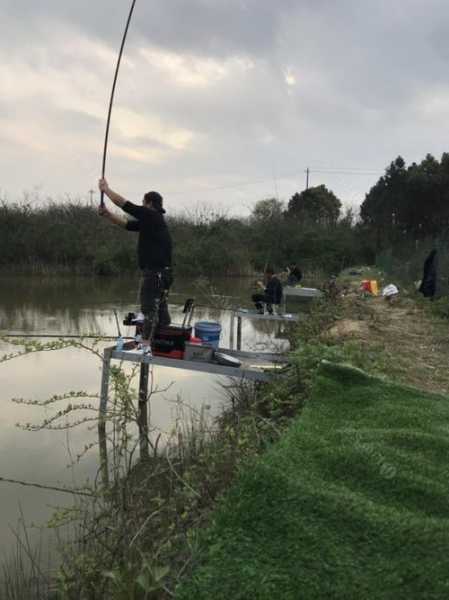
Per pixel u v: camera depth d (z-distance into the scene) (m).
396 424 3.30
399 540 2.14
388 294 12.38
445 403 3.75
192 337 6.74
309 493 2.43
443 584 1.93
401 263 21.02
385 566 2.04
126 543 2.85
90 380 7.79
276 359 6.21
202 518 2.90
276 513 2.35
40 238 25.52
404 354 6.15
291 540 2.21
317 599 1.93
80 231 26.81
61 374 8.06
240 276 30.64
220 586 2.03
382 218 32.41
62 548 3.30
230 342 10.84
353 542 2.17
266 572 2.07
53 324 12.42
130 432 5.61
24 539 3.79
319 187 50.97
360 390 3.88
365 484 2.57
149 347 6.15
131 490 3.44
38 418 6.21
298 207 49.66
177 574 2.38
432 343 6.99
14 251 24.95
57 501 4.31
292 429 3.24
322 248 33.09
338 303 11.93
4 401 6.79
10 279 23.62
